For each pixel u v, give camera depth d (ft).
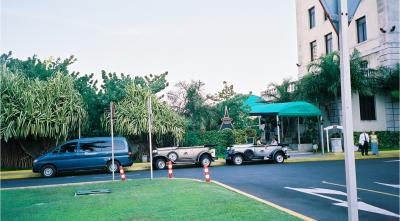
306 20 116.16
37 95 70.18
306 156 77.77
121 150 63.57
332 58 87.81
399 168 53.47
